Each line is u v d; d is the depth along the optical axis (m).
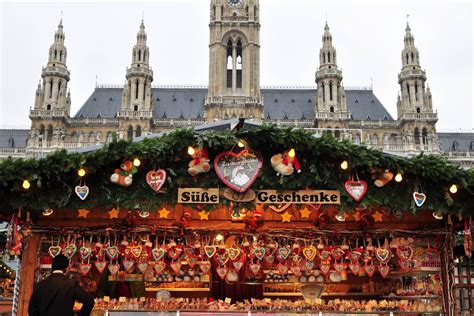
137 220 11.05
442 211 9.84
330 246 11.16
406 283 14.22
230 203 9.71
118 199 9.48
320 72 90.00
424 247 11.32
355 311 11.02
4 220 10.69
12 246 9.90
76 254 11.76
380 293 14.17
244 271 13.11
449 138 98.81
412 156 9.76
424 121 89.88
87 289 12.60
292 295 14.20
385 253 10.90
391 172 9.66
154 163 9.48
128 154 9.11
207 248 10.84
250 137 9.49
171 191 9.68
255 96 83.88
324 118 87.19
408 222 11.20
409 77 92.19
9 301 16.17
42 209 9.84
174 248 10.87
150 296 13.91
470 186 9.63
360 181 9.64
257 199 9.72
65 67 91.94
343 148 9.32
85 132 91.00
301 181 9.59
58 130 87.31
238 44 88.38
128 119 86.25
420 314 10.99
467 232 10.44
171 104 95.38
